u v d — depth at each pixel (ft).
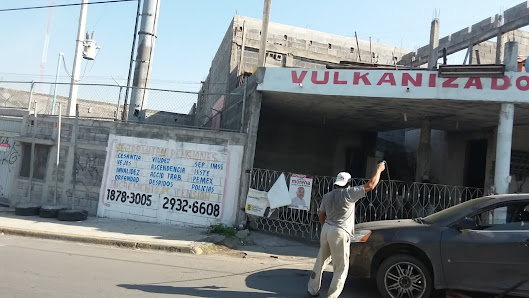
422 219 20.10
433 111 38.19
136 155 37.22
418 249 18.31
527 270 16.65
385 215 35.81
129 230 32.19
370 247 18.99
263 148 60.34
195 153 35.94
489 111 35.50
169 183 36.24
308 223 33.60
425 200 40.27
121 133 37.78
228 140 35.42
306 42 65.92
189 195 35.73
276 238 33.12
